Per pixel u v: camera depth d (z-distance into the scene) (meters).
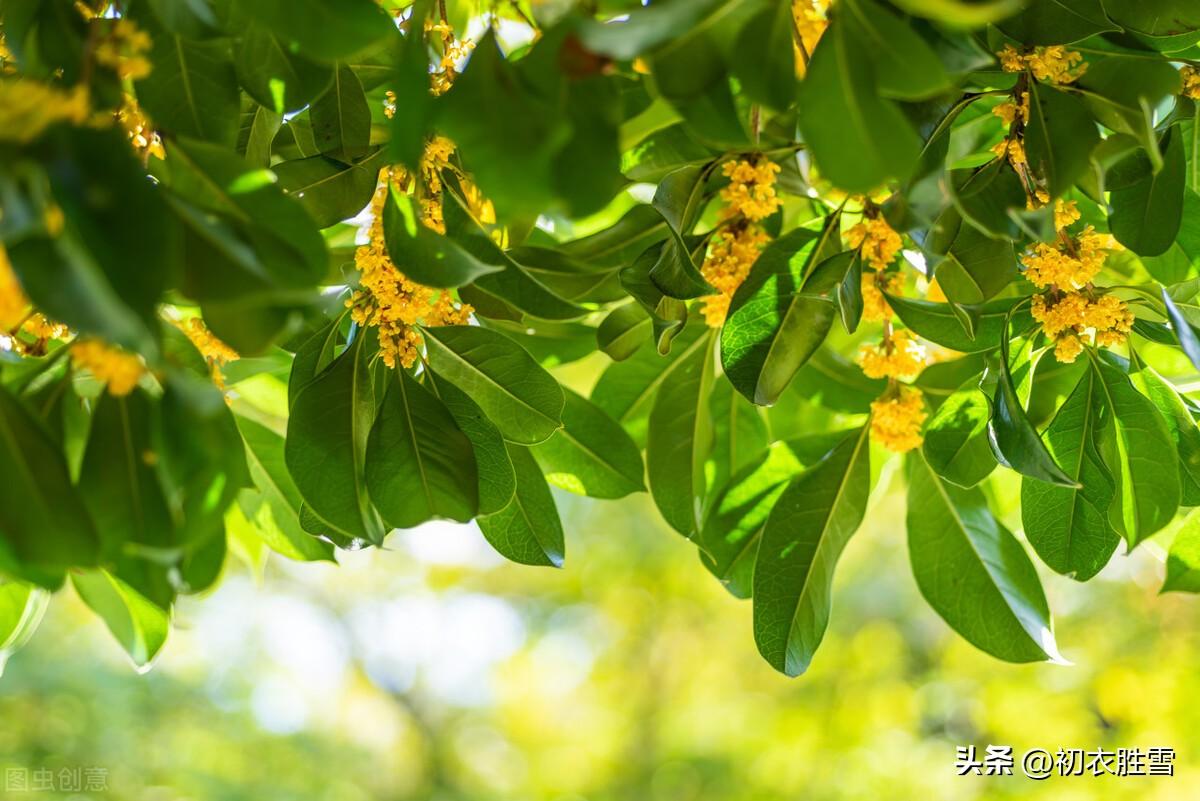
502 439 1.02
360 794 3.97
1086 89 0.98
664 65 0.91
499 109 0.90
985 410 1.03
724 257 1.04
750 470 1.11
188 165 0.93
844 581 3.16
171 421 0.90
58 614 2.98
